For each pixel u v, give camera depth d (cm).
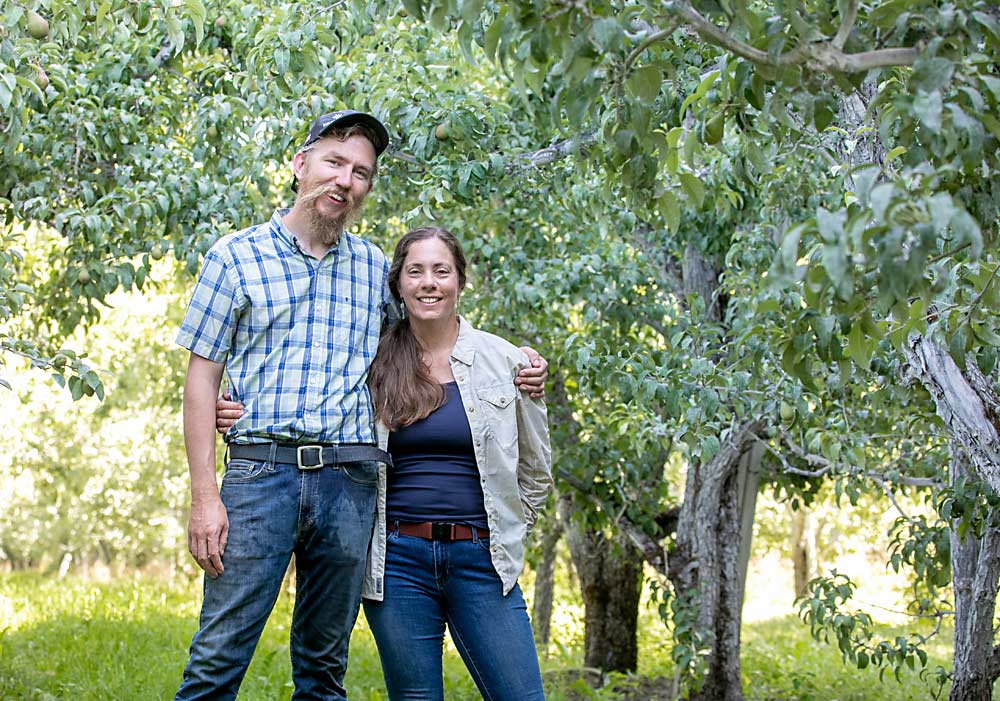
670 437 559
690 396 458
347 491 275
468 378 299
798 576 1599
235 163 514
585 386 580
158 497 1630
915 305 241
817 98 217
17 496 1645
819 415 509
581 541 825
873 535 1186
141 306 1088
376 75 439
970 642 439
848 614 545
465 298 625
